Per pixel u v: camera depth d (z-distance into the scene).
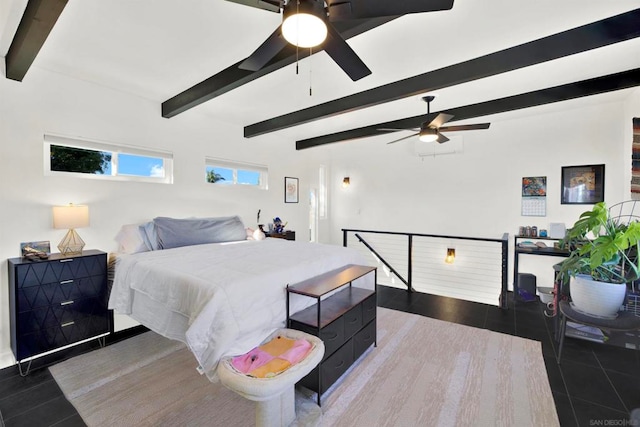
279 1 1.34
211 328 1.67
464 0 1.72
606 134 3.68
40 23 1.68
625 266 2.47
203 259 2.50
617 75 2.66
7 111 2.39
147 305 2.20
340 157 6.29
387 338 2.78
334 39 1.54
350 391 2.01
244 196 4.53
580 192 3.85
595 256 2.20
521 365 2.30
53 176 2.64
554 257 4.08
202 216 3.92
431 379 2.14
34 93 2.53
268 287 1.96
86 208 2.63
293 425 1.67
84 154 2.90
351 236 6.18
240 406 1.87
